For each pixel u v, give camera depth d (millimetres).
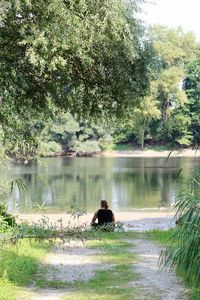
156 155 88000
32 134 16109
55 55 11945
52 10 11344
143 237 14930
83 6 11492
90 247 12547
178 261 7332
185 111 79625
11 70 13250
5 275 8617
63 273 9695
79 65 14070
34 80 14633
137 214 26844
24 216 22156
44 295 8070
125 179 47156
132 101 14500
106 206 17047
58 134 83312
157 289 8328
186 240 7285
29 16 11922
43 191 37562
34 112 15922
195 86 85688
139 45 13938
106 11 11656
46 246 11898
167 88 81312
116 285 8695
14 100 15000
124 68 13875
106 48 12977
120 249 12477
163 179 46438
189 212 7477
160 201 32594
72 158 82062
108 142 87688
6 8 11133
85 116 16234
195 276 7109
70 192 37188
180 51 89312
